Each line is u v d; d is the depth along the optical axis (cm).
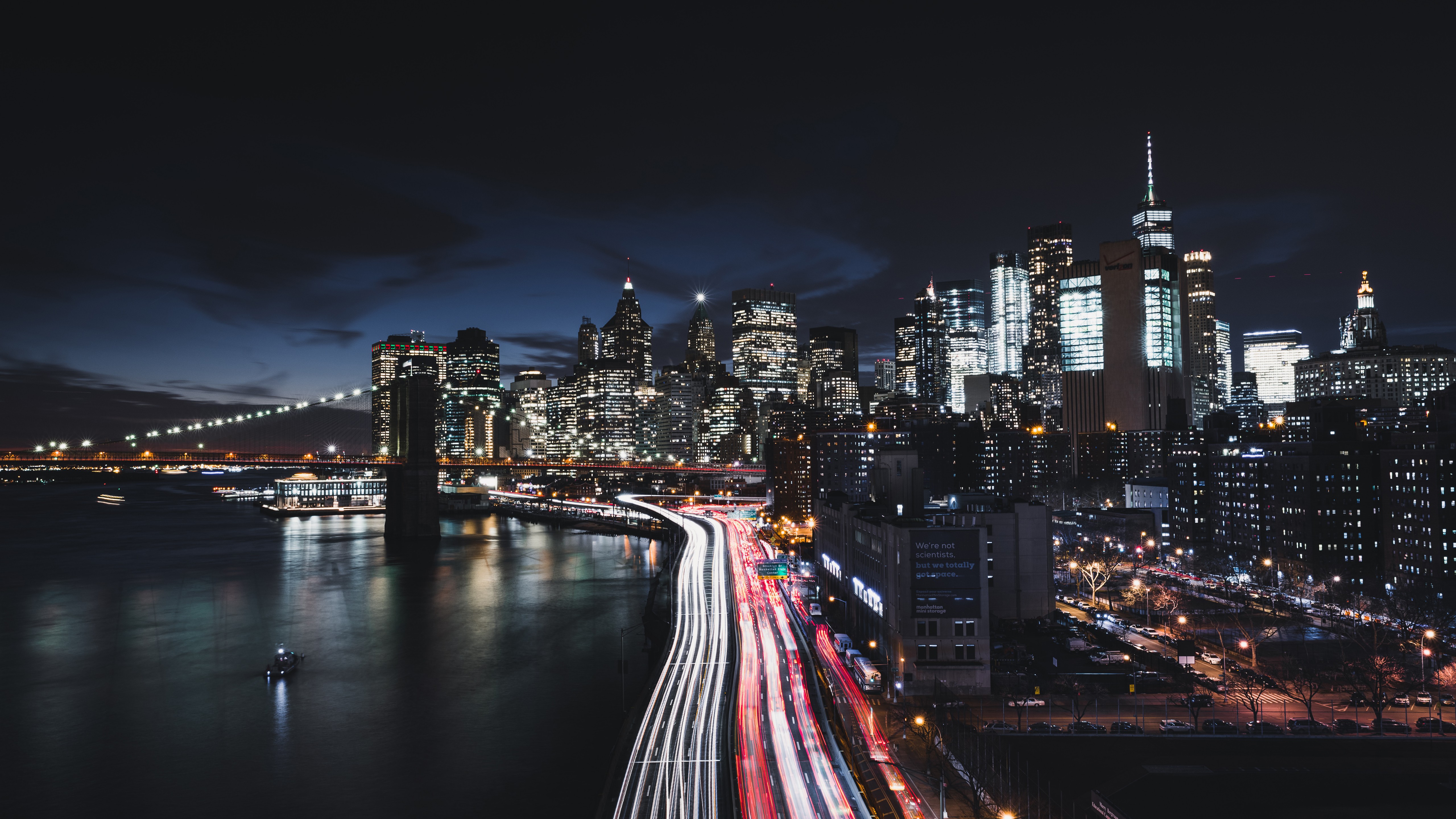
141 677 16738
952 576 13062
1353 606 18200
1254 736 10619
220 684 16288
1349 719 11269
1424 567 19600
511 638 19925
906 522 15112
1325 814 8019
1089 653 14888
